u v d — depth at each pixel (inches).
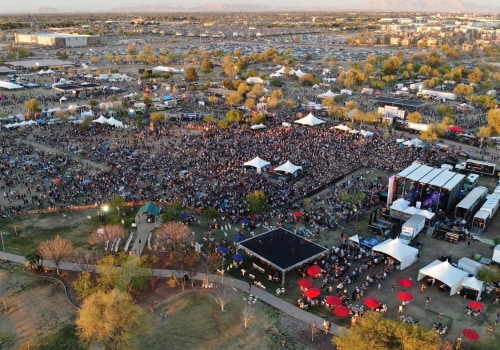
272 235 2640.3
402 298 2105.1
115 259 2367.1
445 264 2327.8
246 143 4635.8
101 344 1841.8
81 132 4933.6
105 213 3043.8
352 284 2333.9
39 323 1995.6
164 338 1924.2
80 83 7775.6
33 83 7760.8
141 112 5959.6
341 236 2856.8
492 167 4023.1
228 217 3019.2
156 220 2970.0
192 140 4741.6
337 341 1707.7
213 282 2332.7
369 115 5497.1
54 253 2351.1
